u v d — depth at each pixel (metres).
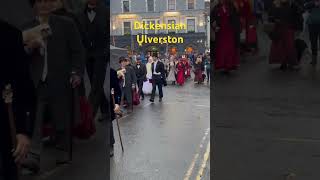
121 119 8.33
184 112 9.16
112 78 4.88
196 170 4.19
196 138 5.77
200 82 16.52
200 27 16.47
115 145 5.50
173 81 20.17
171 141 5.61
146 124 7.47
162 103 11.82
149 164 4.46
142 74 13.20
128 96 10.04
